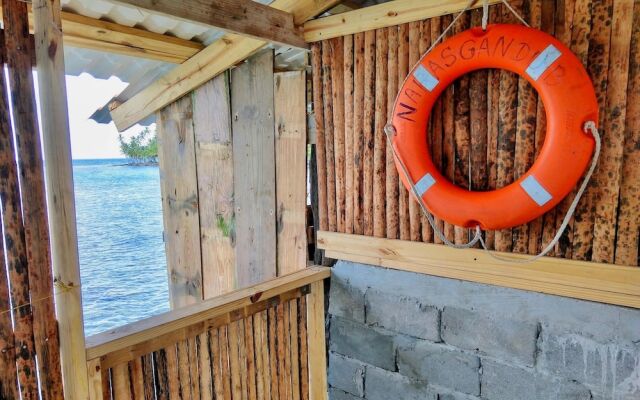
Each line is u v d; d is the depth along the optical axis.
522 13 1.54
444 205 1.64
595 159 1.38
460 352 1.81
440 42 1.71
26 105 1.24
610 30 1.39
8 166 1.22
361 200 2.01
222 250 2.57
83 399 1.30
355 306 2.09
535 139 1.55
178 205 2.74
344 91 1.98
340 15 1.92
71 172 1.27
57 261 1.28
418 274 1.88
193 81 2.42
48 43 1.22
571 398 1.58
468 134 1.69
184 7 1.56
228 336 1.72
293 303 2.00
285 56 2.67
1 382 1.24
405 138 1.70
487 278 1.70
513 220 1.53
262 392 1.89
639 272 1.41
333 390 2.22
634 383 1.45
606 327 1.49
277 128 2.23
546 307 1.60
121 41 2.09
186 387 1.58
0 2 1.53
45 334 1.30
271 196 2.30
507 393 1.71
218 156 2.50
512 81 1.57
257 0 2.10
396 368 1.99
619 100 1.40
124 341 1.36
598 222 1.48
